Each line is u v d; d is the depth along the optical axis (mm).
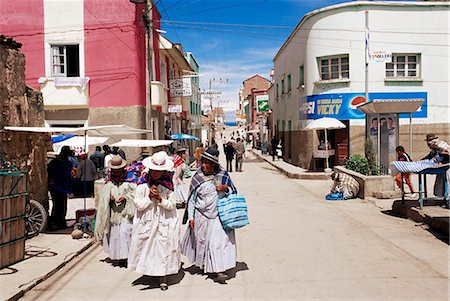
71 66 18219
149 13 14422
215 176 5980
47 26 17672
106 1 17625
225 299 5242
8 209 6523
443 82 20500
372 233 8648
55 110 17750
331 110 20688
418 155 20500
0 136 7883
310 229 9180
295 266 6535
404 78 20375
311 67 21531
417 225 9164
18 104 8641
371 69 20344
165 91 22297
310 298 5195
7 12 17641
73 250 7551
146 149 18047
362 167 14008
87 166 13578
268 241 8164
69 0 17703
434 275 5973
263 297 5270
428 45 20375
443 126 20516
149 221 5668
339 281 5793
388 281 5750
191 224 5992
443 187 9578
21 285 5668
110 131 11219
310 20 21422
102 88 17719
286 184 18094
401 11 20250
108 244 6754
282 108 31312
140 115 17859
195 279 6066
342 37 20469
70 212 11648
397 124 14383
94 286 5844
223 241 5824
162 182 5773
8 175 6504
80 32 17656
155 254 5629
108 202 6633
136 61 17672
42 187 9422
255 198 14055
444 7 20297
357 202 12727
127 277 6250
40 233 8891
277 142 31688
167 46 22406
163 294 5484
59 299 5352
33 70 17781
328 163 21453
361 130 20406
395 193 12648
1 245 6391
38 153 9320
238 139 24984
